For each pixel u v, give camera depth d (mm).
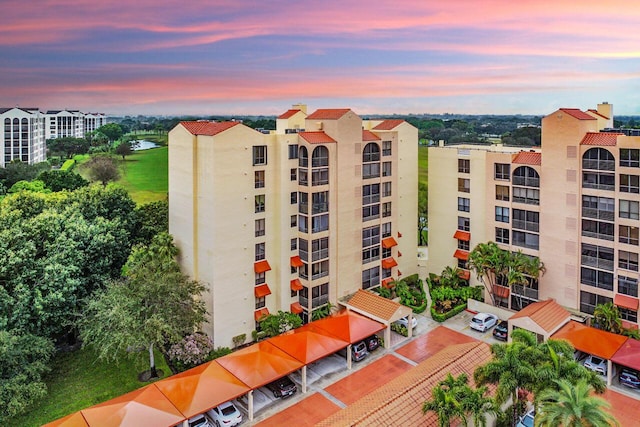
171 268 41031
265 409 34531
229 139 40875
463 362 34281
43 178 72562
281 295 46000
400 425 27891
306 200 45406
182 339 38594
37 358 36594
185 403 30656
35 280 38688
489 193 50531
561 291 45938
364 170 50000
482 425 27250
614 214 42000
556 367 26922
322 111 49250
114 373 39375
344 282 48969
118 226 50344
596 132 44156
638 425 32031
